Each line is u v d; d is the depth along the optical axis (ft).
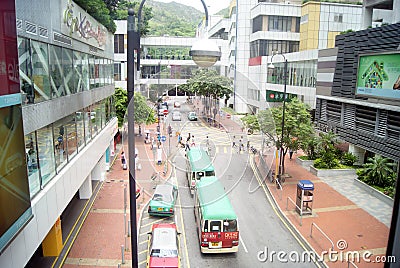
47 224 26.02
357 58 58.03
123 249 31.63
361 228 39.11
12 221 18.37
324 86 70.64
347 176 58.08
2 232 17.17
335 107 66.95
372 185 50.90
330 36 98.12
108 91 58.95
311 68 79.87
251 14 109.40
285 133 53.57
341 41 63.93
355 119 60.03
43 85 27.58
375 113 54.24
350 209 44.45
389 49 50.57
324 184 54.03
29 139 24.49
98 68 50.93
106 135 56.65
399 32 48.60
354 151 62.03
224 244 33.06
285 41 104.17
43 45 27.68
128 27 13.24
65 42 33.45
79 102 38.34
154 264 29.45
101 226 39.04
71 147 36.14
